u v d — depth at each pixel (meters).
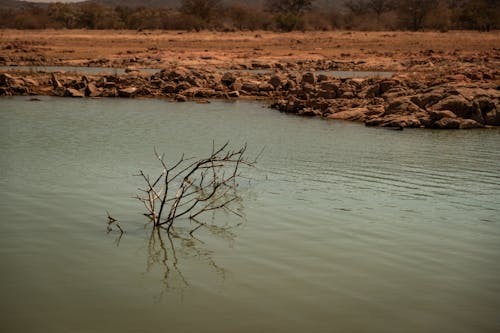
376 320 7.25
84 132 19.66
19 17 90.75
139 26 89.44
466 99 23.70
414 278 8.48
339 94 28.98
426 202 12.20
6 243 9.45
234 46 64.38
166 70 36.34
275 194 12.57
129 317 7.20
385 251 9.47
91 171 14.08
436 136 20.53
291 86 33.69
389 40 72.19
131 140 18.34
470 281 8.42
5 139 18.08
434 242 9.91
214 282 8.23
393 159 16.31
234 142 18.50
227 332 6.88
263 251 9.39
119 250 9.35
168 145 17.66
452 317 7.37
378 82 29.19
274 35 78.44
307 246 9.63
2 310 7.30
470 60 51.66
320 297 7.81
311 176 14.19
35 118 22.58
